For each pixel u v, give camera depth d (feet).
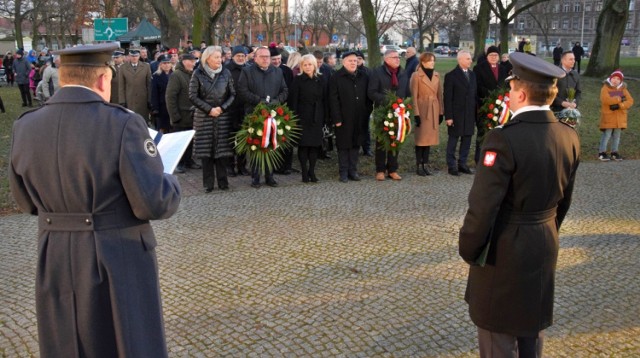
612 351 12.60
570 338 13.17
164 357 8.67
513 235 8.91
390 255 18.33
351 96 27.58
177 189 8.52
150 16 133.80
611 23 83.87
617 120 32.81
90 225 7.89
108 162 7.78
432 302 14.99
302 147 28.04
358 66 31.42
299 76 27.63
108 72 8.34
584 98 63.10
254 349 12.74
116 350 8.20
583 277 16.61
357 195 25.80
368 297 15.30
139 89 33.78
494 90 29.78
